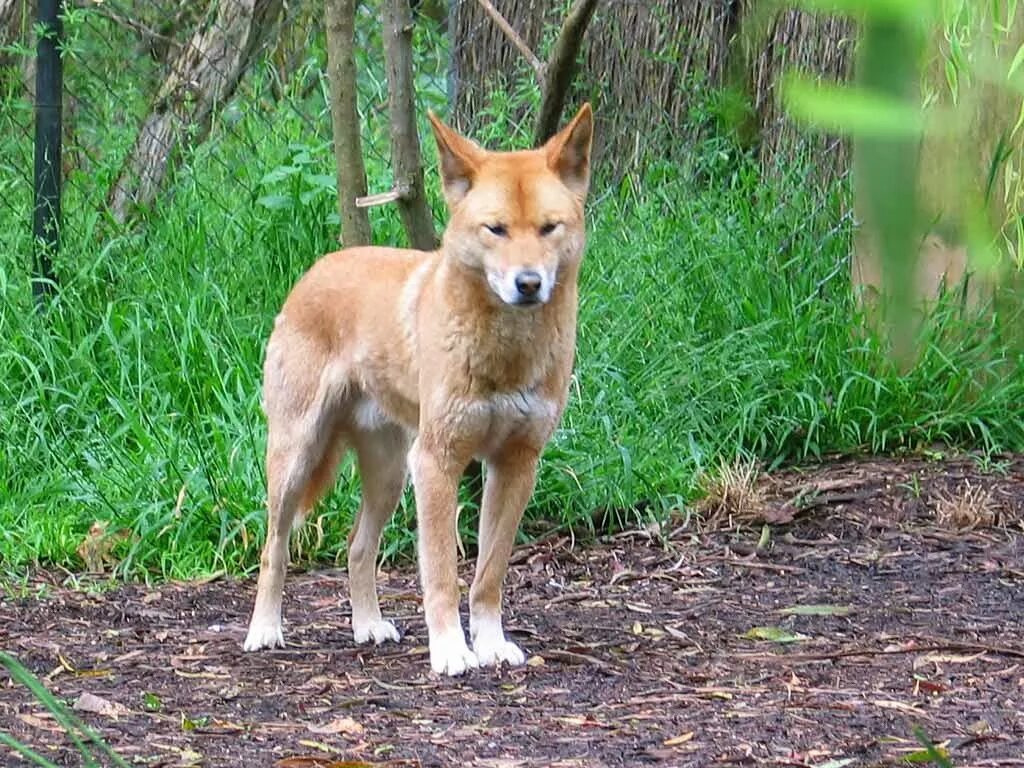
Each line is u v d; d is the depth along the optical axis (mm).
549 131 10391
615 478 10609
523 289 6793
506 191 7000
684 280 12430
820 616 8367
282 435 8047
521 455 7418
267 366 8242
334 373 7926
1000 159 4484
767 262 12695
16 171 12555
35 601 9023
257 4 13320
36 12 13312
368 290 7863
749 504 10688
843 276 12477
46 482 10648
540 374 7254
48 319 11789
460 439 7215
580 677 7016
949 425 11867
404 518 10211
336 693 6793
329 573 9852
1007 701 6309
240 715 6336
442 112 14953
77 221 12586
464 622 8586
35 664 7441
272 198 12039
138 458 10562
